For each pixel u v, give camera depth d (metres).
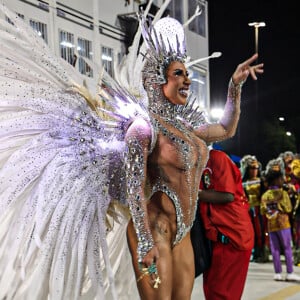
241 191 3.57
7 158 2.66
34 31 2.80
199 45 11.79
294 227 7.85
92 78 2.99
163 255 2.53
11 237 2.61
